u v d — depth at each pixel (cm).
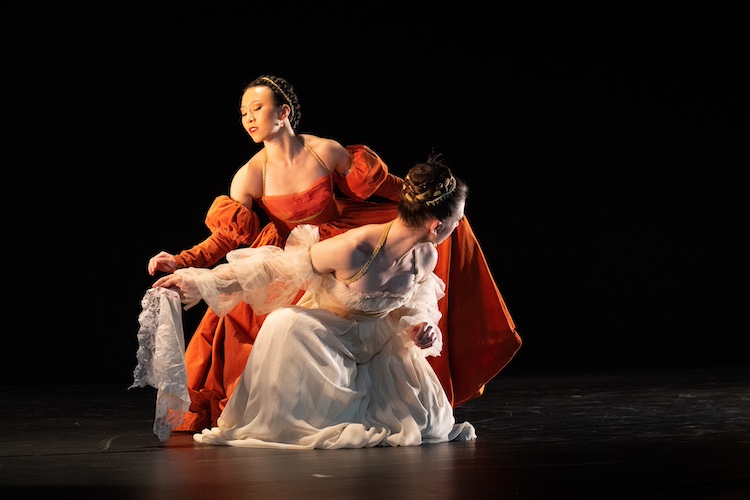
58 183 814
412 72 944
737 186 1025
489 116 971
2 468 321
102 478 300
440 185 388
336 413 385
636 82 1006
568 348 991
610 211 1003
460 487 285
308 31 902
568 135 993
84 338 822
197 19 855
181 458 346
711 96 1026
